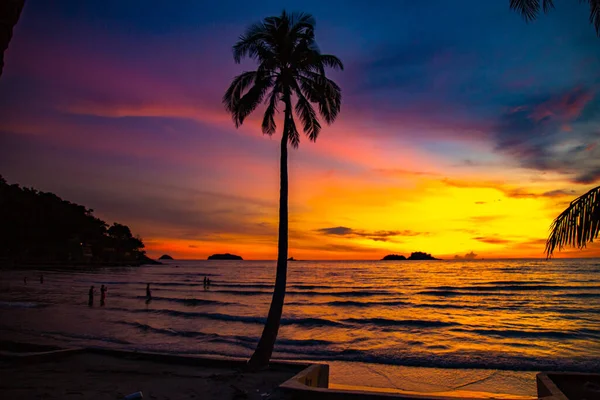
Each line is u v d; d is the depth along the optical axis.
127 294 53.59
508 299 48.22
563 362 18.00
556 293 53.16
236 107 12.70
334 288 66.25
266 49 12.38
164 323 29.23
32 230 130.12
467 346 21.98
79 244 147.50
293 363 11.46
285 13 12.60
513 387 14.70
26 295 48.97
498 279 82.69
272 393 8.84
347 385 14.81
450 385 14.93
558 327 28.00
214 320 31.02
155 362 12.05
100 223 171.88
